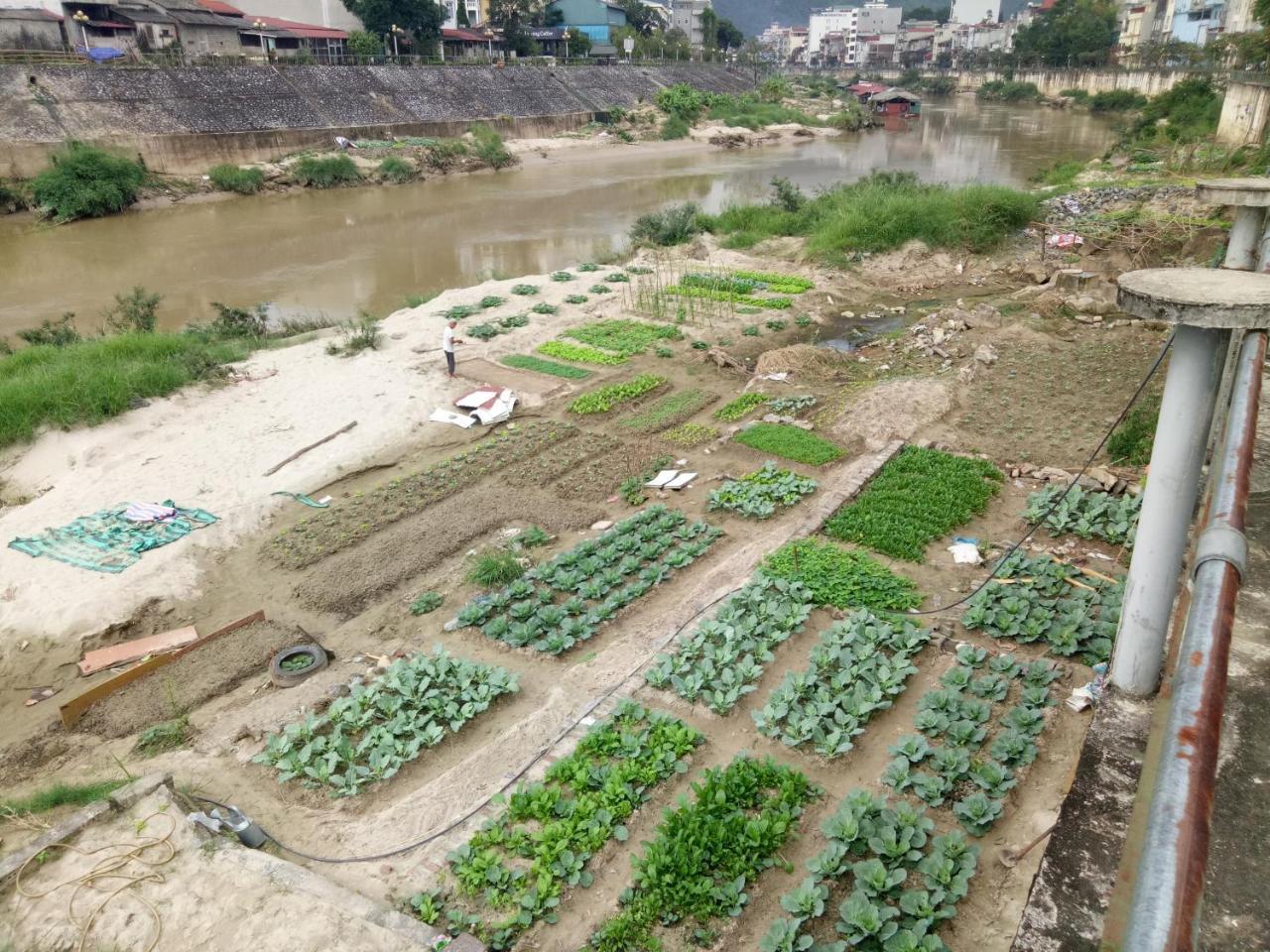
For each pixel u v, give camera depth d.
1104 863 4.58
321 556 14.95
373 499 16.67
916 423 18.05
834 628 11.16
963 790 8.50
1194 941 1.95
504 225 43.09
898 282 30.77
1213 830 4.17
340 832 9.02
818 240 33.34
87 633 13.10
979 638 11.05
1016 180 52.06
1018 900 7.31
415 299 29.89
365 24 70.19
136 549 14.84
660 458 17.80
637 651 11.45
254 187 49.09
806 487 15.84
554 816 8.74
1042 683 9.77
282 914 7.64
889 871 7.62
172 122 48.72
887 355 23.20
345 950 7.29
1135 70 85.56
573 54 91.81
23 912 7.82
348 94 58.44
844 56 178.75
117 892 7.97
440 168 56.50
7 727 11.53
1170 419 5.33
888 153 67.50
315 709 11.02
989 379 20.38
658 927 7.48
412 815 9.02
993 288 29.66
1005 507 14.77
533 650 11.91
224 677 11.97
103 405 19.12
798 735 9.52
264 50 66.25
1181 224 29.95
